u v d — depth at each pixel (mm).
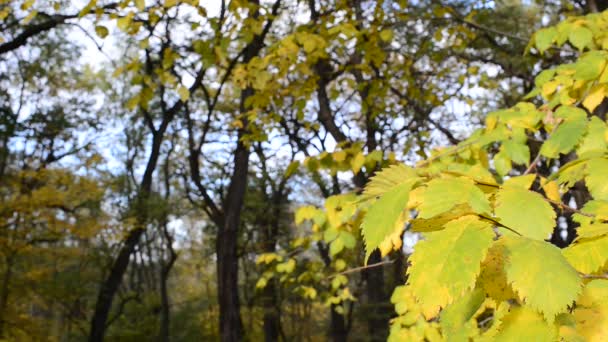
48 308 14086
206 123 7648
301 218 2586
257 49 4262
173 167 19156
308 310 21953
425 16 4633
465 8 5887
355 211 2174
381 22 4121
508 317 749
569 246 863
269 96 3859
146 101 3393
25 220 10766
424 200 779
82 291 12711
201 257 22984
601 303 753
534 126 2035
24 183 11633
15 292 11609
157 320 18672
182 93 3207
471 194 758
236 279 8938
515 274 647
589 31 2049
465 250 632
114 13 2980
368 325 9078
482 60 6570
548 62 4984
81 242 13875
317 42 3314
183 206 14328
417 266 651
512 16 6961
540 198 833
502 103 8445
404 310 2516
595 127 1597
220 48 3305
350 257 4199
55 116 13938
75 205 11875
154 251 25906
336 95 4859
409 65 5215
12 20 6266
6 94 14078
